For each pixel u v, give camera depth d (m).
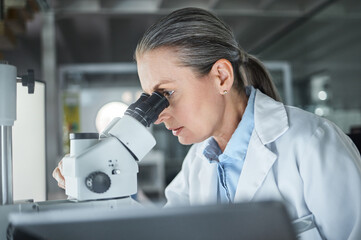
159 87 0.94
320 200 0.93
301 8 4.15
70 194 0.84
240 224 0.43
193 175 1.28
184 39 0.92
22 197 1.34
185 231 0.44
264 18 4.43
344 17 4.32
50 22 3.85
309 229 0.97
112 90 5.34
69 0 3.66
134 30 4.70
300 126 1.06
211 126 0.99
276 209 0.43
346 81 4.53
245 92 1.17
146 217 0.44
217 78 0.97
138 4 3.91
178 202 1.35
